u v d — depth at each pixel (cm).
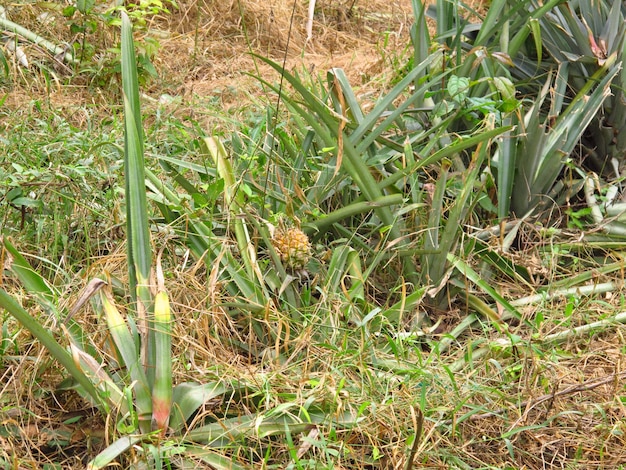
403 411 215
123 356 195
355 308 246
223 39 543
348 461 206
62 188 286
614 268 279
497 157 301
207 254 246
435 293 255
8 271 257
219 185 245
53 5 449
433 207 259
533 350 239
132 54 194
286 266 239
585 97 306
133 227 196
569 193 301
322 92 324
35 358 212
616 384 223
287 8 587
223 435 197
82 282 238
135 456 187
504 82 285
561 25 352
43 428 205
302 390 216
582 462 212
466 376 231
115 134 341
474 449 214
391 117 266
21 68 429
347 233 275
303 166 292
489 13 318
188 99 437
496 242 280
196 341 226
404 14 585
